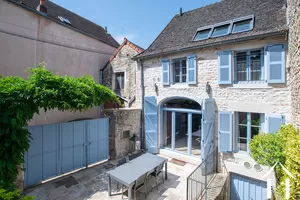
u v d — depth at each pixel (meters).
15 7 7.00
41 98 4.29
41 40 7.86
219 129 6.23
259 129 5.86
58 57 8.53
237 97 6.04
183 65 7.59
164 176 6.00
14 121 4.00
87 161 6.71
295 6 3.70
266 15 6.18
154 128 8.10
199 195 5.00
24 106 4.23
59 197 4.76
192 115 7.45
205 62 6.72
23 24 7.24
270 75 5.34
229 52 6.06
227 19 7.16
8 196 2.29
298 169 2.39
